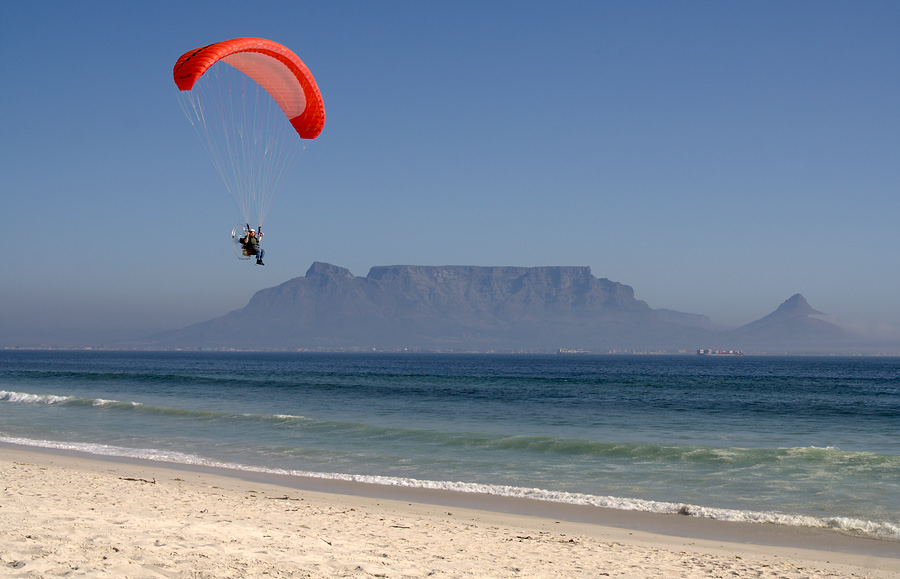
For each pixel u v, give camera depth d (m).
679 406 47.44
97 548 8.34
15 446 25.48
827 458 22.48
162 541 9.12
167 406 43.56
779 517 14.98
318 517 13.42
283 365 170.50
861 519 15.18
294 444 26.22
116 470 20.02
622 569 10.21
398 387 67.19
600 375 114.19
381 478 19.53
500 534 12.83
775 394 62.53
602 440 29.30
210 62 18.20
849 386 79.62
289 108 22.95
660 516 15.38
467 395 56.47
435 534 12.32
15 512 10.74
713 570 10.55
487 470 21.19
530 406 45.78
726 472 20.67
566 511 15.78
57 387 63.88
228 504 14.37
